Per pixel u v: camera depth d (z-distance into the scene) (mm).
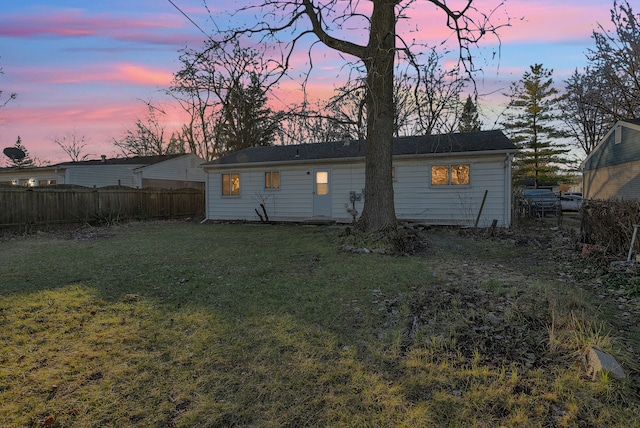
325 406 2314
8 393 2424
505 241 9172
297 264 6441
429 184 12547
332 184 14148
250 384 2572
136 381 2604
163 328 3539
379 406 2299
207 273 5805
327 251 7582
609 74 18719
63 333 3396
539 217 17766
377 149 8578
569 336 2990
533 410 2213
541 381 2498
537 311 3611
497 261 6820
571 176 32250
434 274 5449
